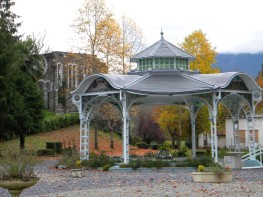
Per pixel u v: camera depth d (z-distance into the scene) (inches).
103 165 1104.2
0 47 1513.3
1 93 1488.7
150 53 1219.2
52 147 1756.9
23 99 1668.3
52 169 1125.7
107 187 756.0
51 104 2637.8
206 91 1102.4
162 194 648.4
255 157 1193.4
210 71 1726.1
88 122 1197.1
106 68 1814.7
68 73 1991.9
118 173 1003.9
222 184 770.2
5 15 1845.5
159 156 1206.9
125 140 1087.6
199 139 2442.2
